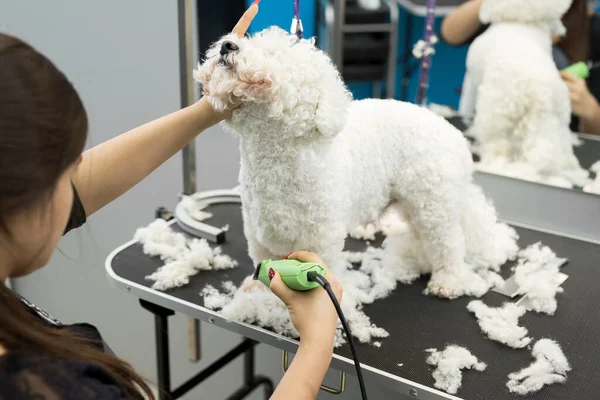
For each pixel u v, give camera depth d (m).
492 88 1.21
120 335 1.69
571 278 1.03
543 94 1.17
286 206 0.76
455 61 1.23
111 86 1.39
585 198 1.22
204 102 0.79
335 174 0.77
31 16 1.40
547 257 1.06
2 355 0.42
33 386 0.42
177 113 0.80
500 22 1.18
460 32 1.21
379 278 0.98
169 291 0.94
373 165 0.85
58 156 0.42
